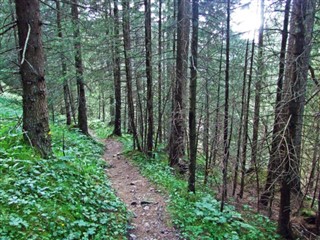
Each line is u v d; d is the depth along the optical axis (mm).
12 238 4328
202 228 7055
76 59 15094
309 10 7922
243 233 7336
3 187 5375
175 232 6801
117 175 11266
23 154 6582
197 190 9719
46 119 7246
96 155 13297
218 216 7680
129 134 22547
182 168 12266
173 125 12242
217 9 11375
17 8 6684
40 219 4988
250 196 11109
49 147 7344
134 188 9625
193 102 8594
